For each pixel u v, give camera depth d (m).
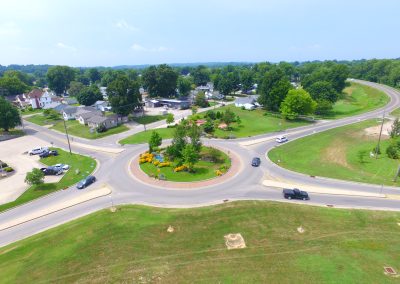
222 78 143.25
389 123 77.31
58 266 27.41
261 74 191.50
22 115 109.31
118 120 89.00
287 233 31.44
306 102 85.62
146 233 32.16
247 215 35.31
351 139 66.06
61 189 44.97
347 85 151.12
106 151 63.97
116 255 28.48
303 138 68.50
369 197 39.94
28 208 39.41
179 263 27.00
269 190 42.66
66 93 169.75
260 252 28.25
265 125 83.19
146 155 57.34
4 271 27.28
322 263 26.33
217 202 39.25
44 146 70.44
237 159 56.12
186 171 50.34
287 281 24.19
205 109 109.69
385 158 54.06
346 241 29.72
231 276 24.98
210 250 28.89
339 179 46.00
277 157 56.78
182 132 55.28
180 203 39.25
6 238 32.84
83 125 89.25
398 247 28.69
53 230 33.66
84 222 34.84
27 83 191.00
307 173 48.62
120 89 87.00
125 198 41.19
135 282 24.70
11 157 63.22
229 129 78.31
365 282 23.91
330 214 35.34
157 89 127.38
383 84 150.00
